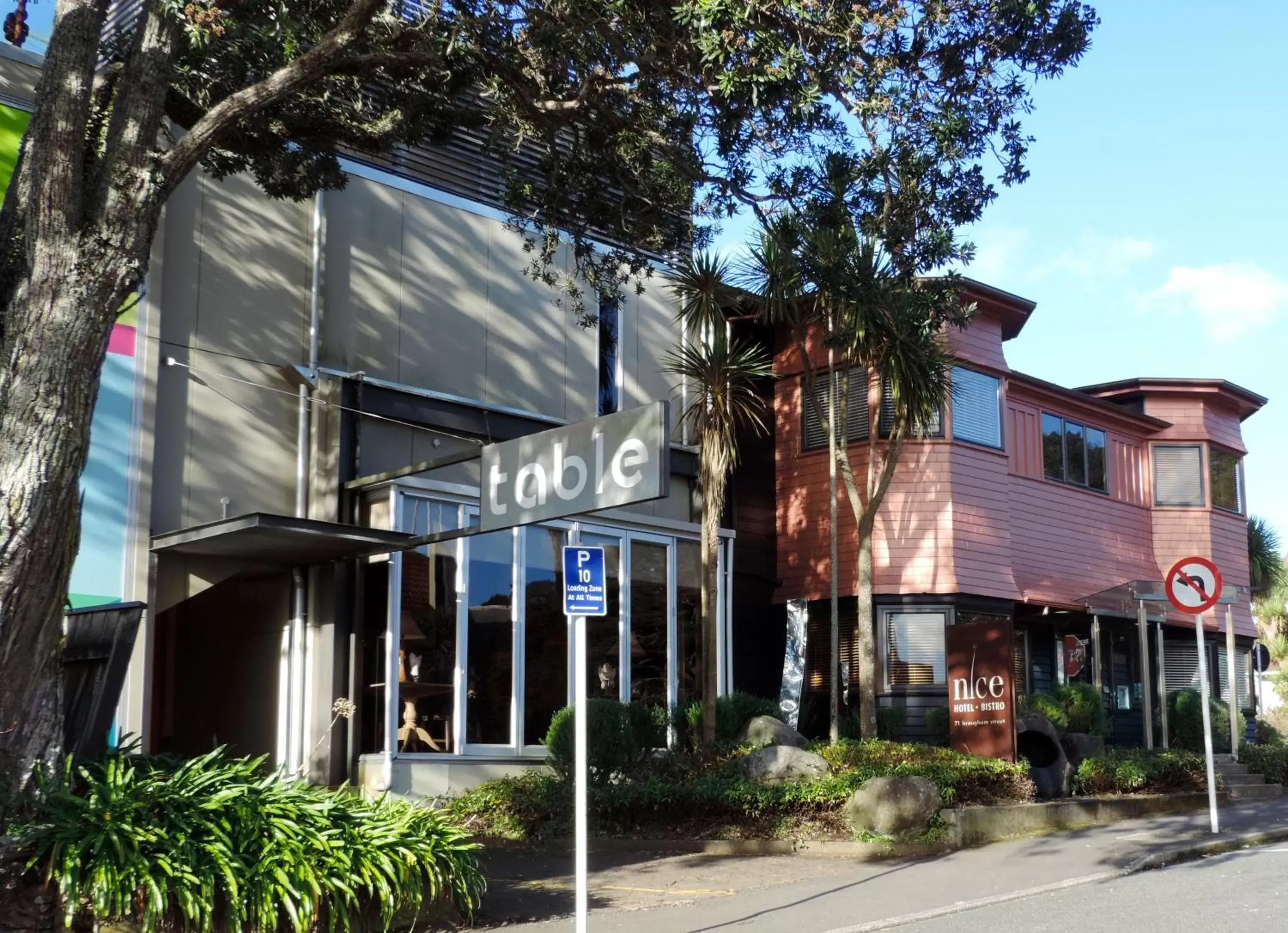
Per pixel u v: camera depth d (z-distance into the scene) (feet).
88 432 27.12
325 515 47.98
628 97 40.68
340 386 48.57
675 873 37.63
